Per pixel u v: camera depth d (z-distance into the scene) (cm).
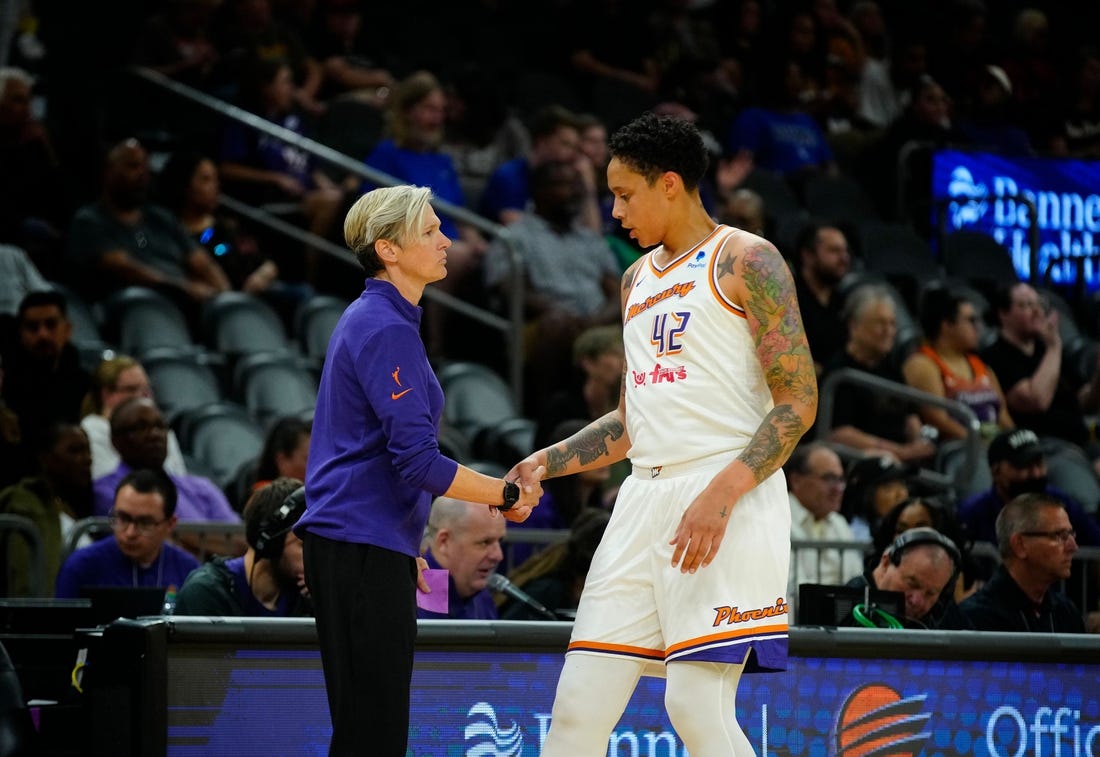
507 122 4372
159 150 3972
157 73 4078
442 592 1450
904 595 1625
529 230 3619
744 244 1288
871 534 2548
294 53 4362
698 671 1263
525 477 1357
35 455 2539
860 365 3353
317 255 3822
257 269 3666
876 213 4788
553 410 2852
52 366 2852
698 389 1289
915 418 3312
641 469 1324
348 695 1263
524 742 1470
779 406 1265
